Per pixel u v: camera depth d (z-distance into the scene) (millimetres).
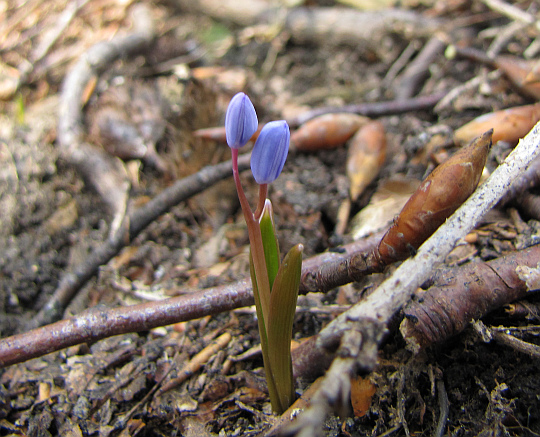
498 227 121
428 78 200
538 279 91
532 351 90
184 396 113
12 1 272
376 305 75
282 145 79
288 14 243
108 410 114
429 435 95
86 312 110
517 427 91
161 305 109
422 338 91
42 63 237
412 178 151
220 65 236
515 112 136
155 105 201
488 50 195
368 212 146
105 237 169
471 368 99
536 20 186
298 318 123
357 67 224
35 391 121
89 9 264
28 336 107
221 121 182
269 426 100
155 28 250
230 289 109
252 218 84
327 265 100
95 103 205
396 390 100
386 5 236
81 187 186
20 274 160
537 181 119
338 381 65
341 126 171
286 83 220
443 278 96
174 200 157
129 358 125
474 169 83
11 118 213
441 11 227
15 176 187
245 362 118
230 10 255
